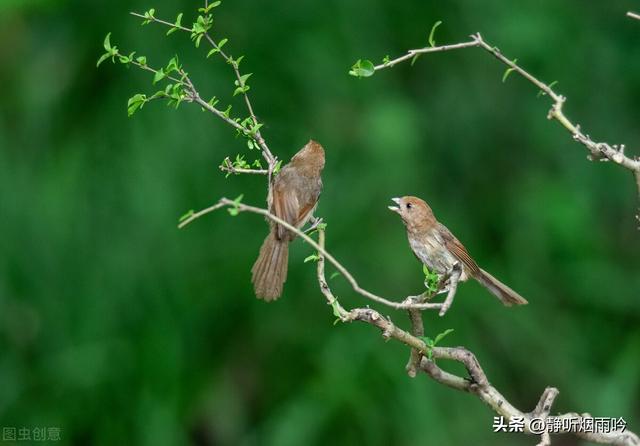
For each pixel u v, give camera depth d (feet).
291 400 42.22
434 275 21.52
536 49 46.91
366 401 41.34
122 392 41.68
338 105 44.39
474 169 46.91
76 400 41.68
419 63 46.73
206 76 42.68
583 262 45.55
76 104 43.65
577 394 44.06
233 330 43.32
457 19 46.73
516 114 47.34
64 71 43.98
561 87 47.50
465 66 46.91
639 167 21.26
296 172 28.12
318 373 42.16
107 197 42.45
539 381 44.39
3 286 42.37
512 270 45.14
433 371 22.16
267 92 43.50
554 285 45.65
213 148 42.50
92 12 43.93
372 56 45.34
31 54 44.91
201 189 42.50
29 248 42.60
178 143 42.16
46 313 42.37
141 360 41.78
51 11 44.68
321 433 41.32
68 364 41.75
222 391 42.52
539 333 44.09
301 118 43.83
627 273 46.75
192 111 42.32
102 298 42.24
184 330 42.50
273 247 26.09
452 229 44.68
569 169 47.19
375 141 43.62
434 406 41.32
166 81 42.37
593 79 48.08
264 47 43.86
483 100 47.06
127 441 41.24
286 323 42.98
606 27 48.52
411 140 43.98
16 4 43.50
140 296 42.32
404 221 30.14
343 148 43.86
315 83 44.16
